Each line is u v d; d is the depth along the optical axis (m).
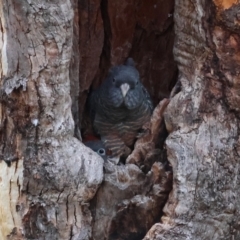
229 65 5.41
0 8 5.09
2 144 5.25
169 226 5.30
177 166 5.25
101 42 7.22
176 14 5.63
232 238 5.66
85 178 5.29
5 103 5.15
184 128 5.42
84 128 7.56
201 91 5.49
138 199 5.54
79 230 5.39
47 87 5.12
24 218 5.27
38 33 5.03
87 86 7.33
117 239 5.68
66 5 5.05
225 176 5.43
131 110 7.05
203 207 5.36
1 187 5.27
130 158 6.00
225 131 5.47
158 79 7.65
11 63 5.08
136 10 7.29
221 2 5.24
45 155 5.18
